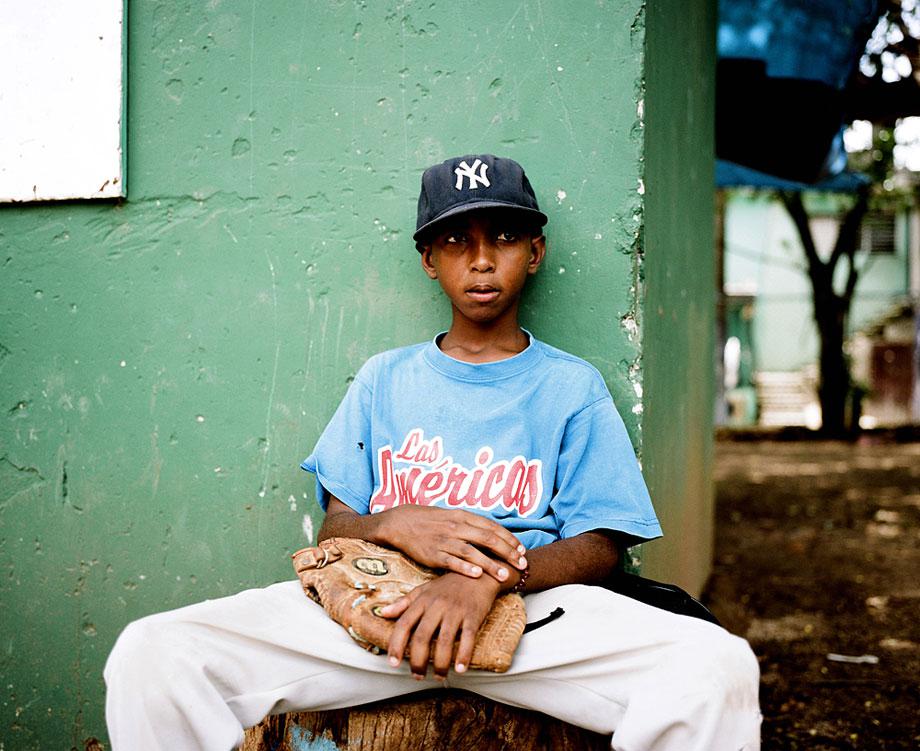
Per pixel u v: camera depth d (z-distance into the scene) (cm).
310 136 215
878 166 1330
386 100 211
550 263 202
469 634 143
